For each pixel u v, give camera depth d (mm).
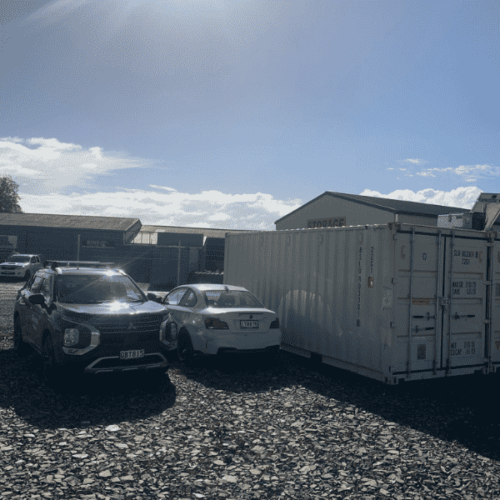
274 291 10375
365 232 7652
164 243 31328
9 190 64250
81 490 3707
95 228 35500
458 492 3922
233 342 7973
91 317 6543
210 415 5723
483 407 6457
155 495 3678
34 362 8242
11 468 4039
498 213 12367
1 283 26297
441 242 7586
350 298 7918
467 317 7871
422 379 7871
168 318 7234
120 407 5898
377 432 5344
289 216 32812
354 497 3773
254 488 3865
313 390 7094
